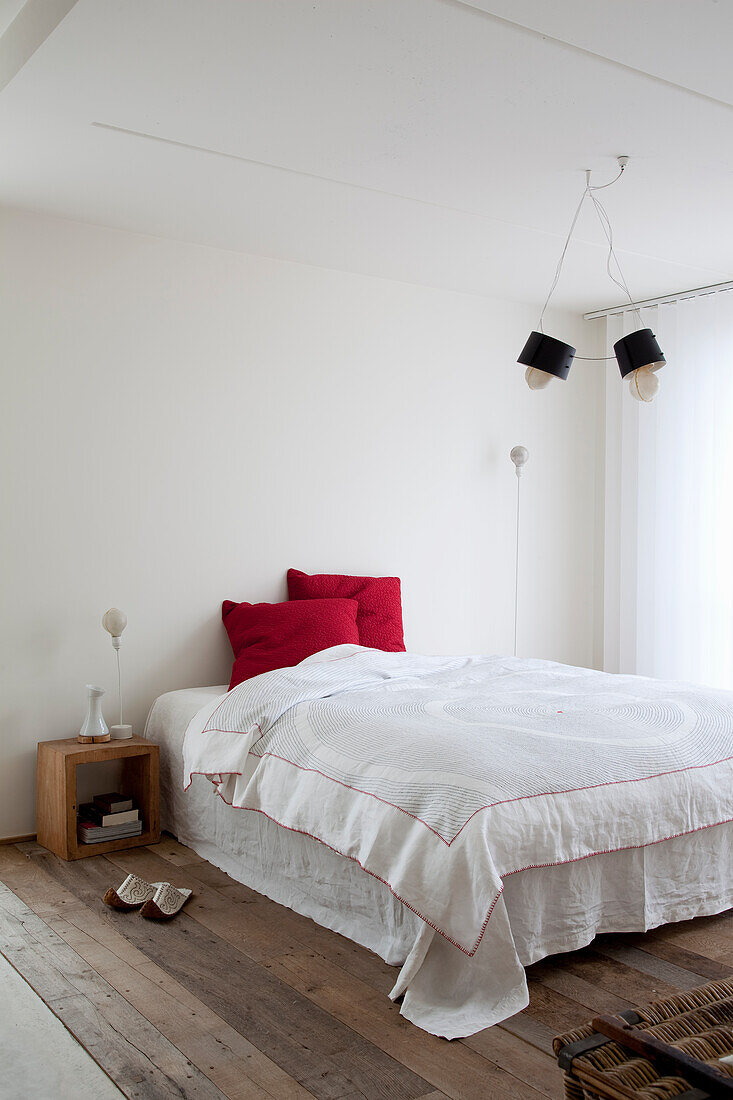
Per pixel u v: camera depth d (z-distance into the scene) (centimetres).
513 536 516
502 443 511
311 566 441
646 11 224
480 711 307
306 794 276
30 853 348
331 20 228
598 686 358
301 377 437
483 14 226
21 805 364
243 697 330
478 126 289
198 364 407
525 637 523
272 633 396
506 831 231
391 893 252
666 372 498
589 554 551
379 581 445
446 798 238
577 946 249
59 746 354
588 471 549
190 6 222
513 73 255
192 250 405
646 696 334
